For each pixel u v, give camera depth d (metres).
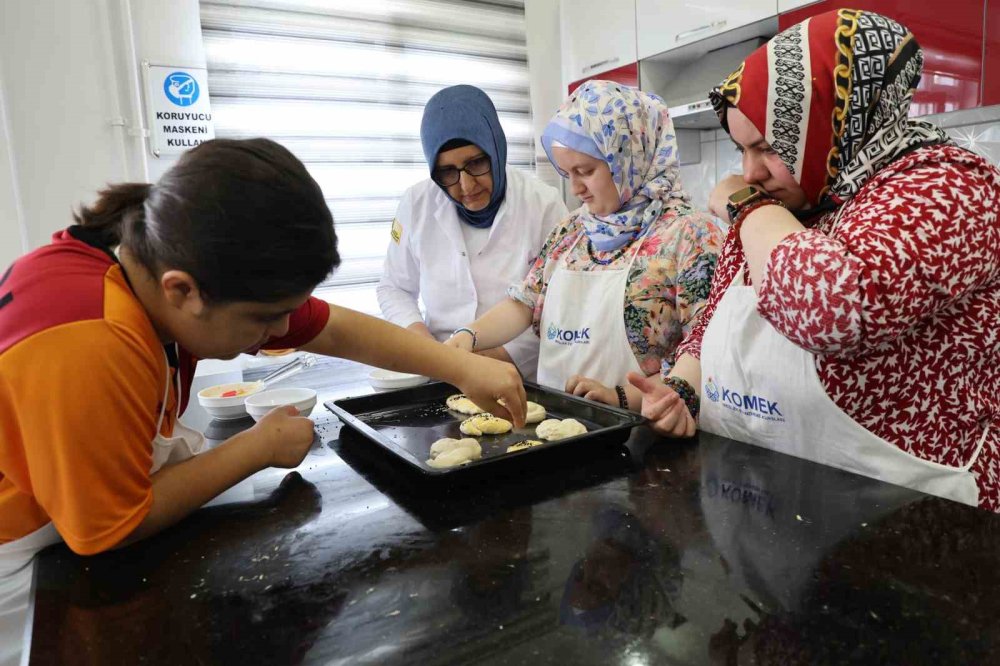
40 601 0.57
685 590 0.53
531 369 1.84
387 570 0.59
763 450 0.87
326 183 2.79
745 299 0.97
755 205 0.87
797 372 0.88
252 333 0.65
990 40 1.71
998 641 0.44
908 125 0.81
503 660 0.45
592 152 1.32
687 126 2.79
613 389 1.23
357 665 0.46
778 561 0.57
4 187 2.22
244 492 0.79
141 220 0.62
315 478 0.84
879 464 0.83
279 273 0.58
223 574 0.60
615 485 0.77
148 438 0.65
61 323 0.58
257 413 1.08
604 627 0.49
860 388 0.83
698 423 1.08
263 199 0.55
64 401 0.57
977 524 0.61
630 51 2.75
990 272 0.75
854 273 0.69
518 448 0.91
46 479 0.59
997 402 0.82
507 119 3.22
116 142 2.40
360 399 1.21
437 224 1.93
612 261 1.42
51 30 2.25
